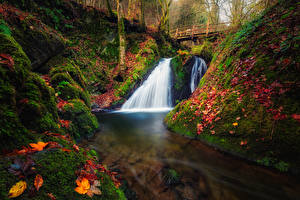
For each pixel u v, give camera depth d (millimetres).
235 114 3199
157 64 13109
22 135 1502
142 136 4496
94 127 4641
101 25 12180
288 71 2811
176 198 2008
